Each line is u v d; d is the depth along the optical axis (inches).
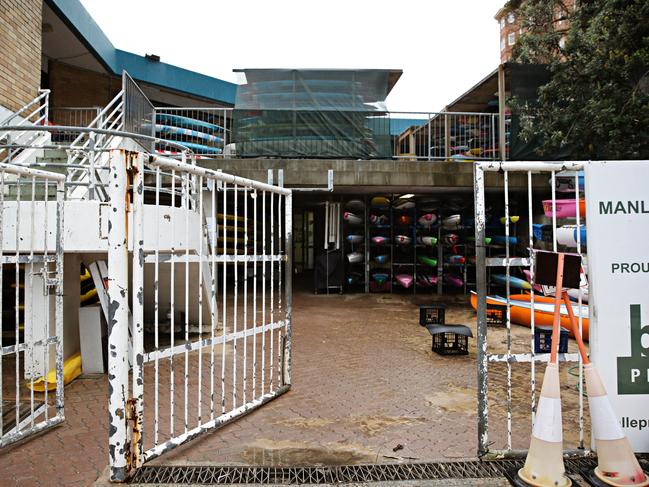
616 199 119.4
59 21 454.0
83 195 245.0
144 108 373.7
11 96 308.5
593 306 118.4
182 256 125.7
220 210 512.4
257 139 421.7
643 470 111.7
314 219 706.2
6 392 188.4
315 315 375.2
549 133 367.9
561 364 228.8
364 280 516.7
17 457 127.7
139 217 112.8
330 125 423.2
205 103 693.3
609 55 316.5
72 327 216.1
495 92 474.9
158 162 117.3
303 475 114.3
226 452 128.3
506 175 118.6
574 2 400.5
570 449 125.9
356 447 132.3
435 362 231.9
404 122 616.1
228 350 253.6
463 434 142.3
